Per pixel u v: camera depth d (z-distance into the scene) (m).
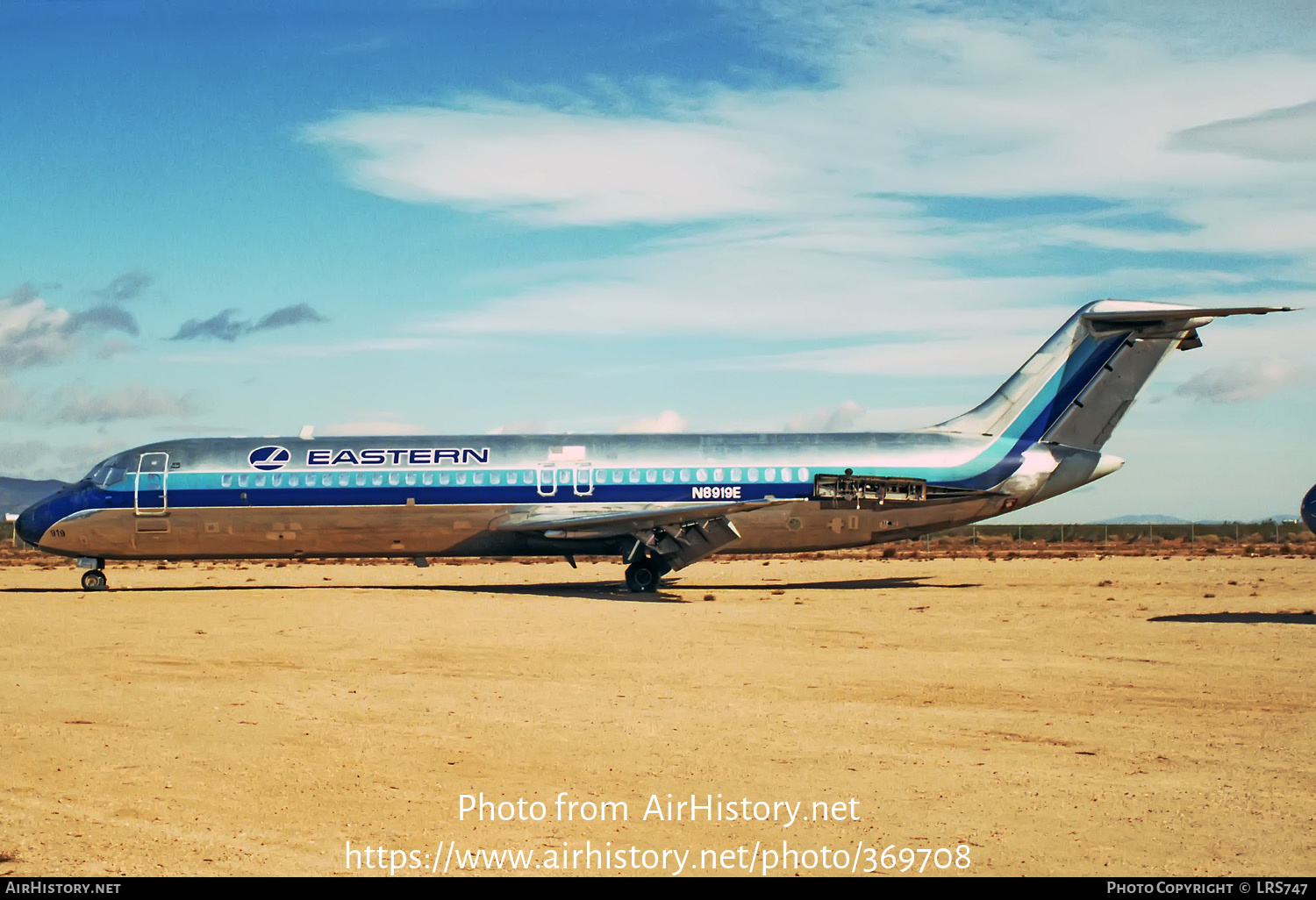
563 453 41.53
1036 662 22.31
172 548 41.28
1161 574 51.34
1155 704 17.98
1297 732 15.87
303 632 26.97
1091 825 11.38
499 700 18.16
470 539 41.28
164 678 20.33
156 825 11.41
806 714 17.06
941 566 62.03
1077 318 42.59
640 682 19.89
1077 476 42.47
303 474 41.06
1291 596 37.06
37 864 10.18
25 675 20.64
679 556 40.00
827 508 41.50
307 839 11.01
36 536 41.12
